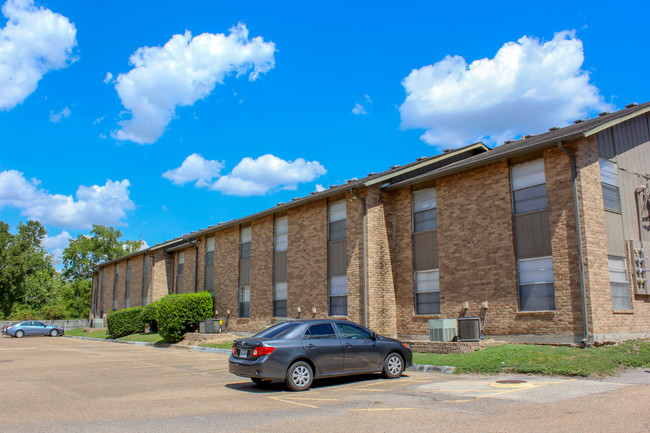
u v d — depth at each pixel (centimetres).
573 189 1594
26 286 7181
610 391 1034
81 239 8319
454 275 1908
